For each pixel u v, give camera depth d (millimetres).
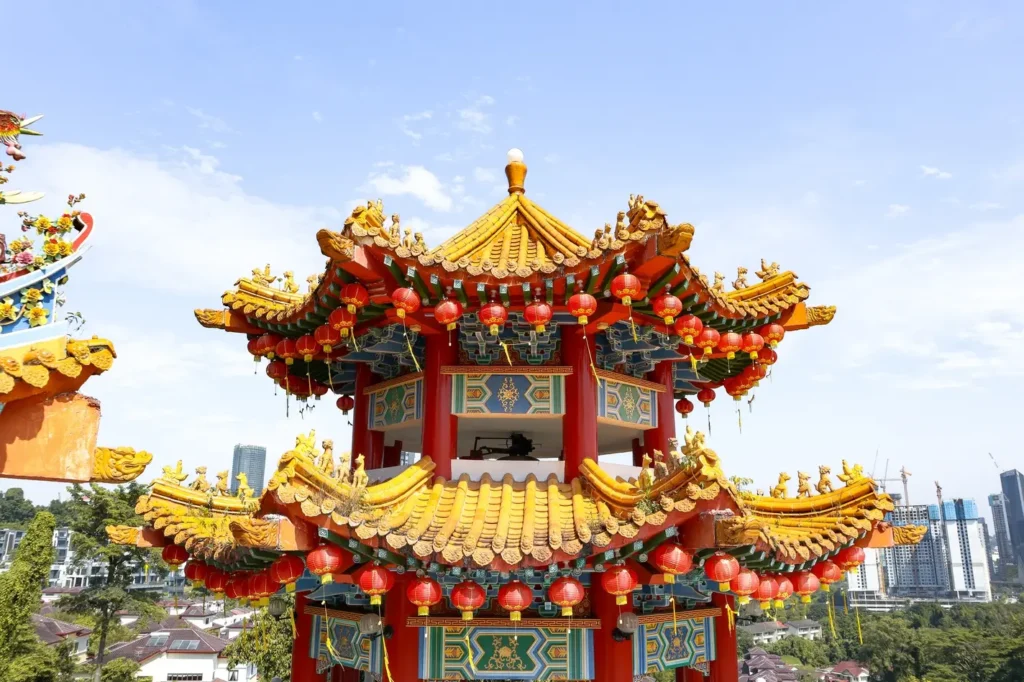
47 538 39125
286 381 13391
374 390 12336
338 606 11148
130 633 78375
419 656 9461
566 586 8453
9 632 36969
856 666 106375
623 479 10719
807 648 123375
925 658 96938
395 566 8727
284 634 38500
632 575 8477
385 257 9336
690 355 11891
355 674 13312
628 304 9414
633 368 12125
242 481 12133
